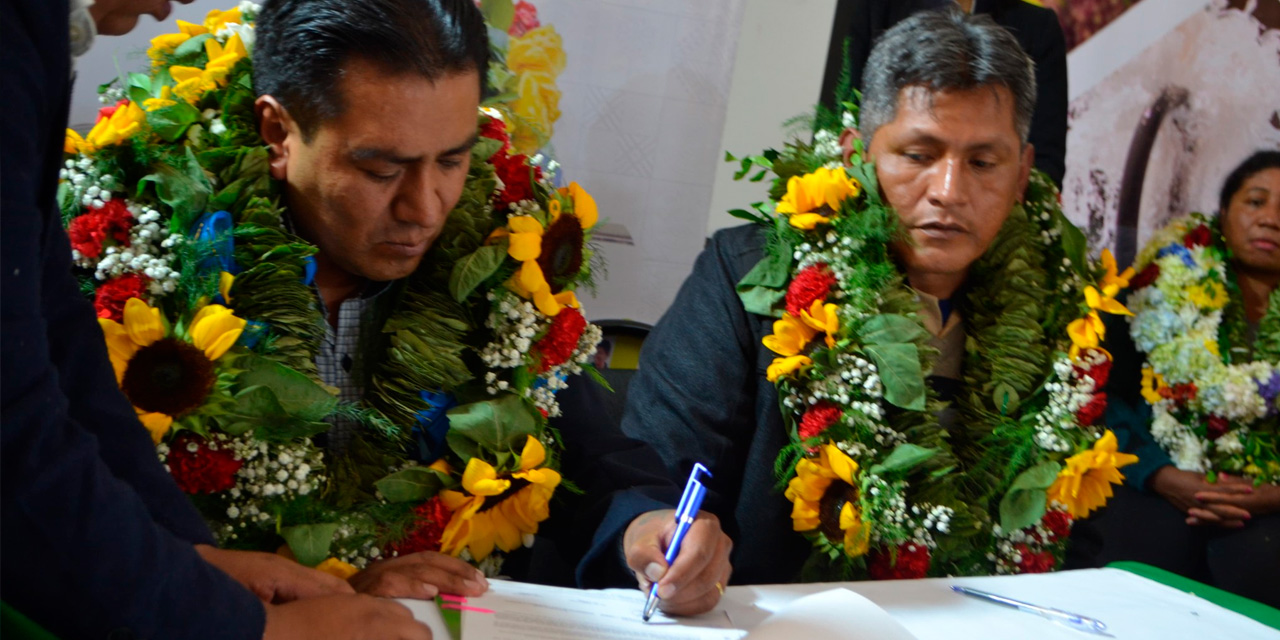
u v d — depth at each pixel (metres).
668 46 3.22
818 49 3.33
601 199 3.27
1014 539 1.67
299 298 1.24
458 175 1.25
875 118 1.68
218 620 0.85
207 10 2.42
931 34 1.63
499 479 1.32
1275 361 2.56
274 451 1.22
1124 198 3.37
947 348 1.78
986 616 1.28
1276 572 2.50
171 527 1.03
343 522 1.25
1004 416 1.70
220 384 1.16
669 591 1.17
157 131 1.23
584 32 3.15
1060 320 1.78
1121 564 1.63
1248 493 2.51
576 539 1.43
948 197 1.60
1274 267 2.63
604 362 2.51
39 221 0.76
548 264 1.42
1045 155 2.83
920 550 1.58
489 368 1.38
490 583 1.21
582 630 1.10
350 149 1.16
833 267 1.67
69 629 0.78
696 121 3.30
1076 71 3.37
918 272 1.74
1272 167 2.65
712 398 1.68
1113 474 1.69
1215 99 3.23
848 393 1.61
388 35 1.12
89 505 0.76
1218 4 3.22
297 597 1.05
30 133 0.76
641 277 3.34
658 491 1.44
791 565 1.65
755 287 1.72
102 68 2.26
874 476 1.55
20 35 0.75
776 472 1.62
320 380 1.27
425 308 1.34
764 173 1.83
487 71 1.25
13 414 0.73
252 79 1.26
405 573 1.15
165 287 1.17
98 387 1.01
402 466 1.33
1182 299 2.56
